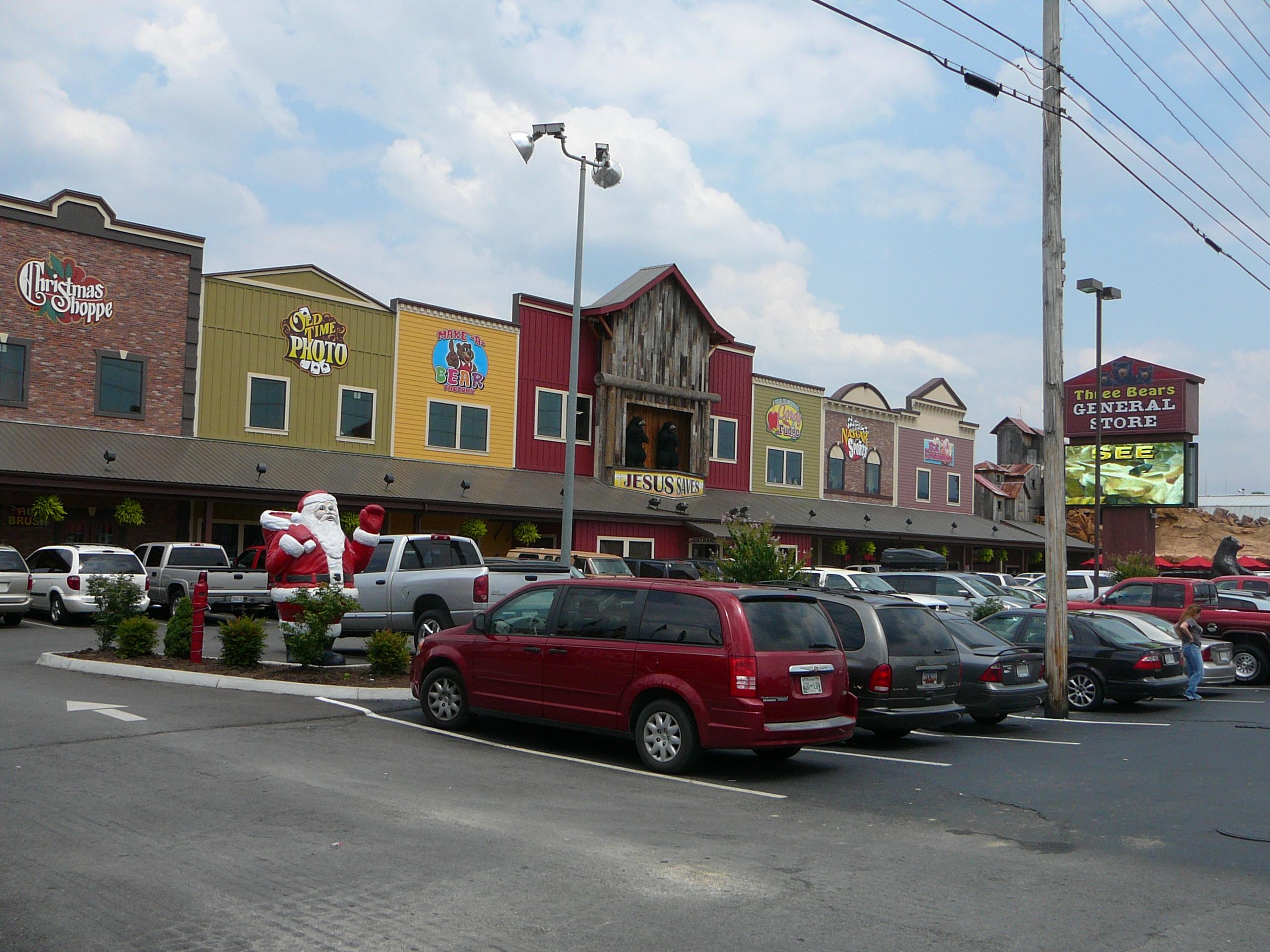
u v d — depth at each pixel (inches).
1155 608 917.2
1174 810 375.2
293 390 1223.5
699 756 407.2
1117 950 228.2
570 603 451.2
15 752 387.5
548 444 1482.5
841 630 515.5
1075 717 649.6
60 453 988.6
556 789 369.1
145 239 1117.7
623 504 1449.3
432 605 714.2
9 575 895.7
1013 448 2792.8
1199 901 265.4
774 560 879.7
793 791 391.2
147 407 1112.8
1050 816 361.7
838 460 1936.5
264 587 986.7
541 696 447.2
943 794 394.6
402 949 212.7
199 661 632.4
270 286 1209.4
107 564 936.3
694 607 415.8
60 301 1061.1
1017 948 227.5
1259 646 877.8
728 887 261.3
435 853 279.9
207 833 292.2
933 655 518.0
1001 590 1170.0
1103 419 2554.1
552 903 243.1
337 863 267.7
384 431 1304.1
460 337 1381.6
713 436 1711.4
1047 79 684.7
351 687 555.8
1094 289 1249.4
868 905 252.4
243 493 1057.5
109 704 498.6
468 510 1231.5
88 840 282.8
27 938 213.9
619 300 1560.0
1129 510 2524.6
